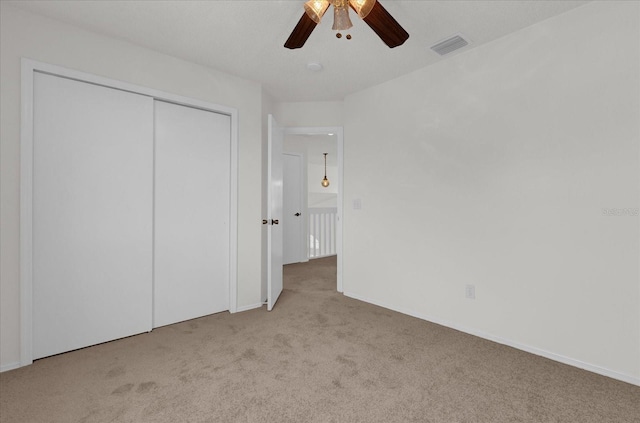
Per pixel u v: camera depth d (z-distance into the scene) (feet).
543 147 6.89
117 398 5.29
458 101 8.38
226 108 9.45
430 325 8.72
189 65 8.71
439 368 6.34
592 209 6.27
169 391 5.50
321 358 6.75
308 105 12.13
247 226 10.00
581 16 6.34
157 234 8.42
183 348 7.21
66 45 6.88
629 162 5.85
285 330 8.31
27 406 5.07
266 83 10.27
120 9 6.40
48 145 6.76
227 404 5.15
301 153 18.63
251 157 10.07
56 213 6.87
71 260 7.06
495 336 7.69
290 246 18.24
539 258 6.98
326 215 21.31
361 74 9.62
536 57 6.97
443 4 6.24
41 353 6.70
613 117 6.00
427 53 8.27
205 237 9.29
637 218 5.78
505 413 4.95
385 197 10.29
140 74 7.88
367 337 7.88
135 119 7.90
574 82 6.46
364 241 11.00
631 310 5.85
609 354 6.08
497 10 6.46
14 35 6.32
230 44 7.80
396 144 9.94
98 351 7.06
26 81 6.41
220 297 9.64
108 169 7.52
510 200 7.43
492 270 7.75
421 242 9.29
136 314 7.98
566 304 6.60
